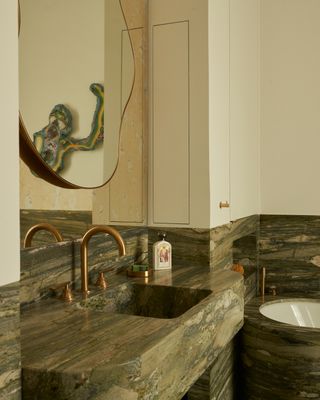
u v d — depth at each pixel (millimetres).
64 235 1558
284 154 3213
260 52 3260
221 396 2123
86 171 1685
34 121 1373
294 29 3205
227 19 2465
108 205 1877
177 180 2164
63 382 882
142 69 2205
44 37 1429
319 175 3127
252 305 2787
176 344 1123
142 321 1204
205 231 2104
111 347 1001
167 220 2186
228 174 2443
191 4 2141
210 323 1401
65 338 1071
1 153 862
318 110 3143
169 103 2186
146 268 1891
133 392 917
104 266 1823
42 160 1403
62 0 1536
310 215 3143
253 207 3094
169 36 2188
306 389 2162
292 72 3205
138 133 2162
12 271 875
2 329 847
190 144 2139
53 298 1456
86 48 1688
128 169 2061
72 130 1594
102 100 1801
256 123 3211
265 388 2293
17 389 886
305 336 2160
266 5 3254
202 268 2062
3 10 870
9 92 885
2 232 857
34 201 1402
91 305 1471
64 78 1539
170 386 1083
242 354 2447
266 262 3230
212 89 2166
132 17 2096
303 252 3152
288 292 3186
